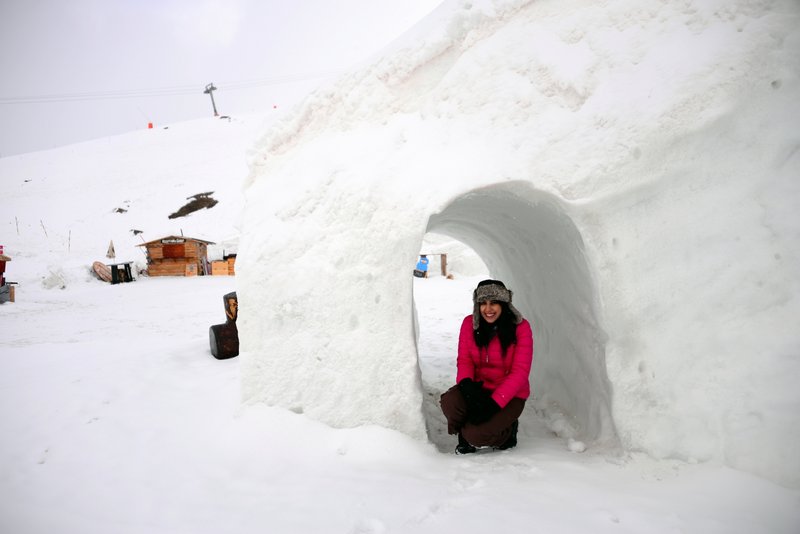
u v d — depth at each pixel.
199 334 8.68
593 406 2.87
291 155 3.36
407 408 2.78
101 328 9.51
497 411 2.69
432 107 2.98
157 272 21.89
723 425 2.15
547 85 2.71
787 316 2.16
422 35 3.04
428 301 10.20
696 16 2.49
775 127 2.31
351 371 2.86
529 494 2.16
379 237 2.82
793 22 2.33
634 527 1.83
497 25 2.92
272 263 3.08
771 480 1.98
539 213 2.94
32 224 30.67
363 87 3.18
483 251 5.15
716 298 2.29
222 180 37.66
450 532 1.89
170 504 2.34
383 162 2.95
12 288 14.93
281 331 3.03
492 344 2.86
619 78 2.56
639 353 2.40
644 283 2.42
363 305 2.85
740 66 2.33
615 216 2.49
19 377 4.65
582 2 2.77
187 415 3.42
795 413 2.01
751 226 2.30
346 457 2.67
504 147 2.69
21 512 2.32
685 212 2.41
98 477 2.64
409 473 2.48
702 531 1.76
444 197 2.64
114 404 3.66
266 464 2.67
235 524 2.11
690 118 2.37
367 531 1.98
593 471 2.35
